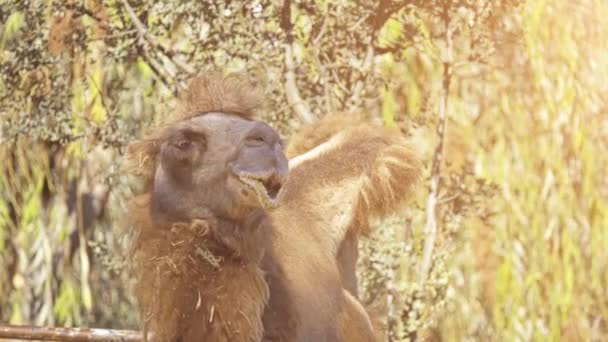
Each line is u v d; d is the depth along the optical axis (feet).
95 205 60.23
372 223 33.06
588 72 58.80
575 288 58.95
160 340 26.21
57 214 59.88
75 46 50.67
